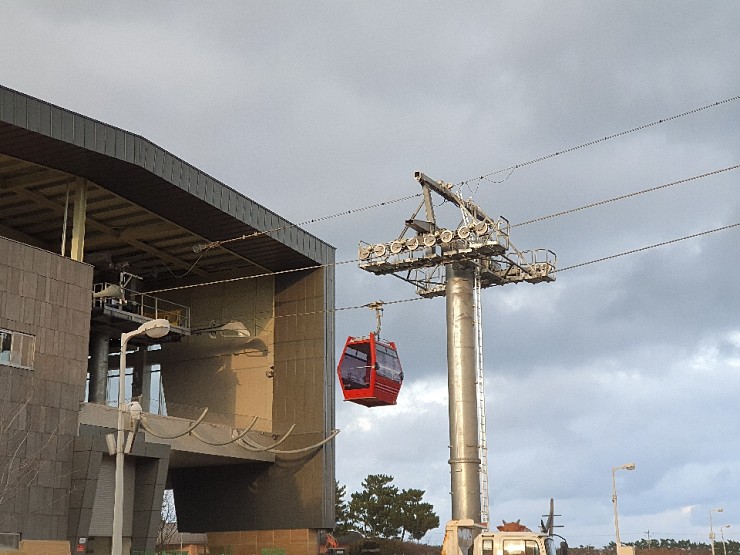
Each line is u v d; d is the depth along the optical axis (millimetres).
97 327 56000
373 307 43875
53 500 41500
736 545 117812
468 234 38812
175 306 65250
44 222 56969
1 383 40250
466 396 38688
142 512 47062
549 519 30672
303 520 57719
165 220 54625
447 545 31359
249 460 58156
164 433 51344
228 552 59625
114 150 46094
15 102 41969
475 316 39938
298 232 59094
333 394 60438
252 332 62500
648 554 95188
